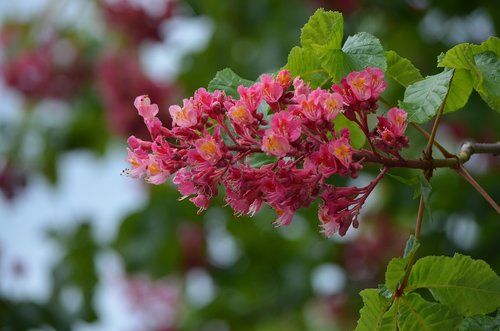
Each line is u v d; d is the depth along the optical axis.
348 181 8.46
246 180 3.41
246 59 10.20
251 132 3.48
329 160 3.43
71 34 11.45
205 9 10.12
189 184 3.46
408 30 9.38
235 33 10.15
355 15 9.35
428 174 3.73
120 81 10.26
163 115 10.30
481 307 3.65
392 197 9.28
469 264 3.61
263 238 10.30
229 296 10.47
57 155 11.38
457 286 3.64
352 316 10.05
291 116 3.38
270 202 3.42
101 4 10.58
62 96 11.41
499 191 8.82
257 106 3.48
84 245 10.56
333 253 9.91
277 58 9.72
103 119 11.38
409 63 4.07
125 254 10.32
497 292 3.63
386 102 4.04
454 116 8.95
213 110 3.50
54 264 10.50
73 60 11.28
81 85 11.38
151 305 11.57
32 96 11.32
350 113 3.57
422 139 8.92
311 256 10.02
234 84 4.02
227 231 10.30
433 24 9.33
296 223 9.95
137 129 10.28
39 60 11.24
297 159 3.45
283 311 10.07
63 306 9.19
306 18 9.62
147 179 3.47
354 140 4.21
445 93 3.70
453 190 8.92
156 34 10.45
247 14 9.96
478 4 9.07
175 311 11.62
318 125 3.43
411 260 3.61
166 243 10.24
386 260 9.71
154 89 10.30
